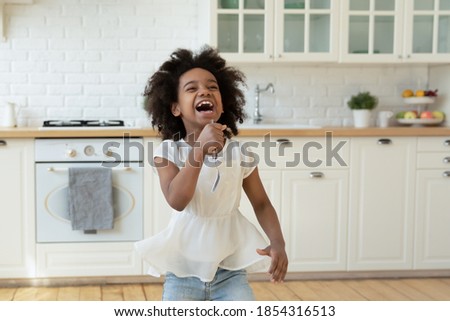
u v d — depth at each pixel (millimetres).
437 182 4820
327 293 4426
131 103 5297
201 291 2043
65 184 4488
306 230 4711
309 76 5473
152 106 2047
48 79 5211
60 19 5195
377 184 4754
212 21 4922
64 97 5238
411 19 5141
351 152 4719
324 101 5500
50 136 4449
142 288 4539
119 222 4562
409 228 4812
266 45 5004
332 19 5066
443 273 4906
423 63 5305
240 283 2047
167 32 5309
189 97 1927
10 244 4500
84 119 5262
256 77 5422
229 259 2037
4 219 4488
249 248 2014
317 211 4711
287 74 5449
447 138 4812
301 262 4730
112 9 5246
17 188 4473
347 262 4770
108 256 4574
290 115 5484
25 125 5199
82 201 4469
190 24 5332
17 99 5180
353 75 5523
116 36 5262
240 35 4973
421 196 4812
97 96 5270
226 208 1999
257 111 5375
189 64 1997
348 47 5105
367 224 4770
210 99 1934
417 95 5398
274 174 4648
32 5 5164
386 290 4512
